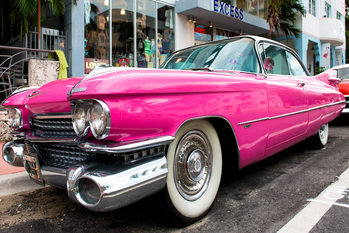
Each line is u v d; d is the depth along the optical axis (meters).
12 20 6.86
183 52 3.28
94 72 1.67
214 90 2.00
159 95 1.66
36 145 2.12
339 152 4.09
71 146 1.93
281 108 2.79
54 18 7.14
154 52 9.34
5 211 2.43
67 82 2.13
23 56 6.74
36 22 6.48
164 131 1.69
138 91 1.54
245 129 2.30
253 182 2.93
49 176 1.96
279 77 3.04
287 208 2.26
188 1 9.32
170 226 2.01
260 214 2.17
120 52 8.42
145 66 9.12
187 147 2.00
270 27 12.24
